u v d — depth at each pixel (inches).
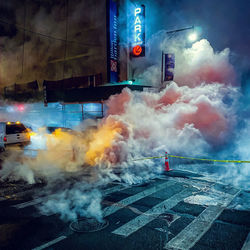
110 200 242.4
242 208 220.8
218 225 186.9
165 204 230.7
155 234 173.3
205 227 183.5
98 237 169.5
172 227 183.9
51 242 163.2
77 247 156.6
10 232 178.5
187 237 168.7
